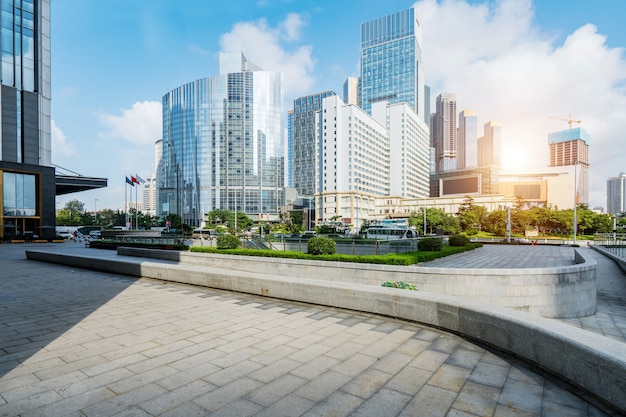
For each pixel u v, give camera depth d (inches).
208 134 5364.2
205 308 322.0
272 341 229.5
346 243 749.3
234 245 759.1
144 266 504.1
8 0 1736.0
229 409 142.3
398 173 5290.4
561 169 5182.1
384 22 6875.0
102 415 136.5
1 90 1697.8
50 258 716.0
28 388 159.2
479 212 2992.1
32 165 1649.9
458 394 157.3
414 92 6520.7
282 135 5654.5
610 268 754.2
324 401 149.8
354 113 4382.4
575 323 368.5
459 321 241.8
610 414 139.8
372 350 213.8
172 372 178.4
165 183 5861.2
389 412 141.3
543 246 1558.8
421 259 595.2
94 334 242.2
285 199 5693.9
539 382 169.3
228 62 6894.7
